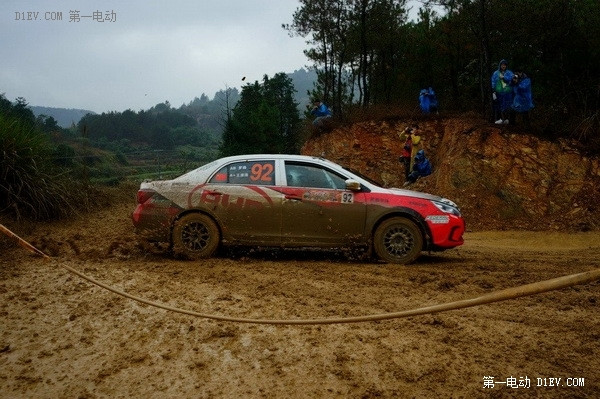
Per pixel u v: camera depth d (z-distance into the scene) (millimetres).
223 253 7379
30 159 10008
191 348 3639
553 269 6500
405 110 18312
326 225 6965
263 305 4664
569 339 3820
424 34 19938
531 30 15656
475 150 13344
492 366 3352
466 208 12586
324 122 20094
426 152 16891
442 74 19812
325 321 2051
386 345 3688
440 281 5570
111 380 3178
